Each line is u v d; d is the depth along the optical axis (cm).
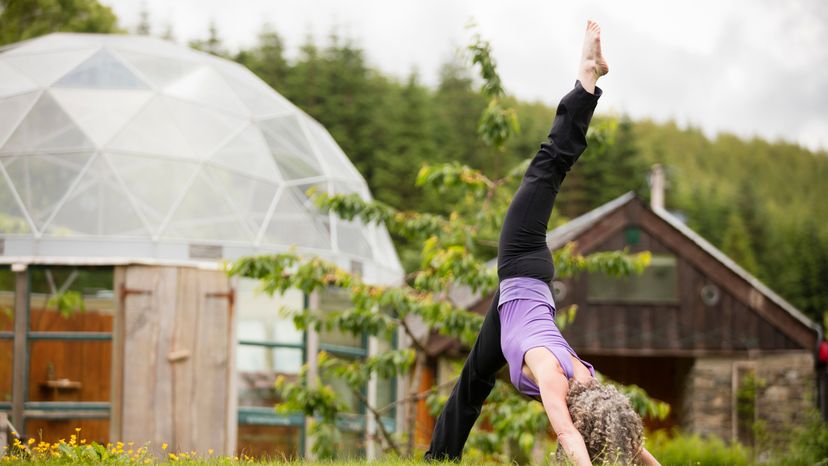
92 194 1280
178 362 1199
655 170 2305
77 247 1232
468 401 535
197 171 1345
